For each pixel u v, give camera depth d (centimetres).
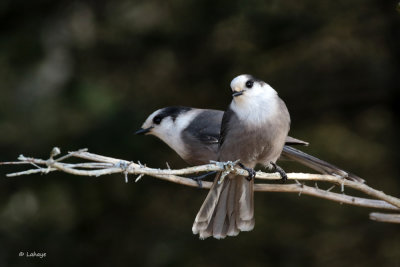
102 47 1234
